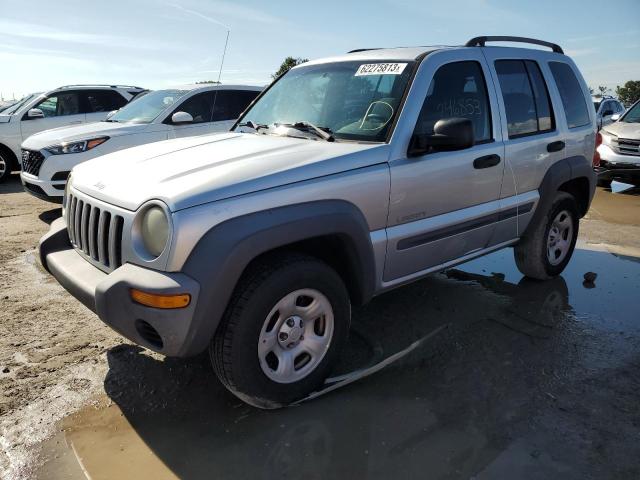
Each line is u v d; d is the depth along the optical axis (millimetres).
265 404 2805
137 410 2896
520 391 3086
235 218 2539
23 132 10492
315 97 3869
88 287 2758
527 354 3537
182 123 7965
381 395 3039
